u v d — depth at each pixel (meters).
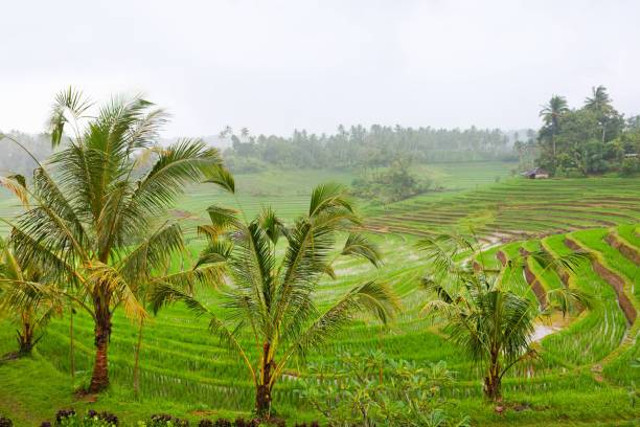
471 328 12.88
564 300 13.17
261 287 11.36
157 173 11.38
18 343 16.70
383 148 154.75
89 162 11.33
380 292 11.21
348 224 11.10
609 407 11.96
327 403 9.80
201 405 12.45
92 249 11.98
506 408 12.12
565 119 102.50
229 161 156.88
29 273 13.60
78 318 21.36
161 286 11.77
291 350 11.63
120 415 11.16
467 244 14.88
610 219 56.94
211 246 12.07
